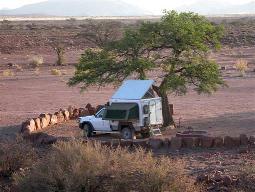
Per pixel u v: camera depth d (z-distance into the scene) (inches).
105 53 1103.0
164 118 1062.4
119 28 4242.1
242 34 4554.6
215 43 1135.0
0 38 4350.4
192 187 483.5
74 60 3169.3
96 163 496.1
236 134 954.1
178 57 1099.3
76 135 978.7
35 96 1685.5
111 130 977.5
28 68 2780.5
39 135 854.5
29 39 4421.8
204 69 1082.1
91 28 4291.3
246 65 2527.1
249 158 701.3
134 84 1004.6
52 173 498.3
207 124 1097.4
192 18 1156.5
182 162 631.2
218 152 750.5
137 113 958.4
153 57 1105.4
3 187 590.2
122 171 484.7
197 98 1590.8
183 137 810.2
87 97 1651.1
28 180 511.2
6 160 642.8
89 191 487.8
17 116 1268.5
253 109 1323.8
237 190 539.2
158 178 471.2
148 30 1087.0
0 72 2561.5
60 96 1679.4
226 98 1568.7
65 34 4805.6
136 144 790.5
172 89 1079.6
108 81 1083.3
